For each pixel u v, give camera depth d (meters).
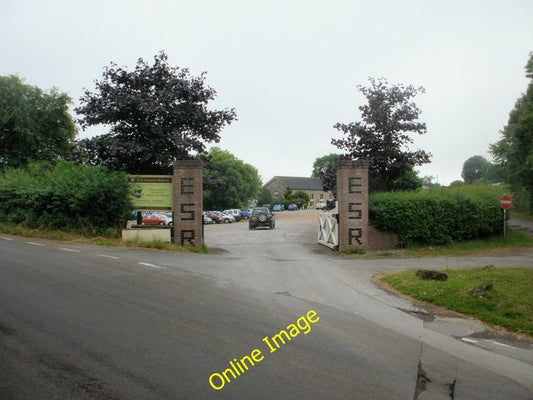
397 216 17.34
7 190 17.33
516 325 7.13
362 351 5.54
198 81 18.22
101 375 4.41
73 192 15.75
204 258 12.93
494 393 4.57
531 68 37.12
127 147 16.66
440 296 8.60
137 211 16.58
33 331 5.50
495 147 45.38
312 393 4.28
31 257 10.52
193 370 4.65
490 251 18.06
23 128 31.64
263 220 34.03
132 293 7.57
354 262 13.83
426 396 4.39
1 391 4.00
